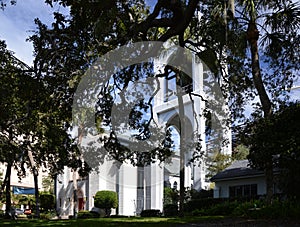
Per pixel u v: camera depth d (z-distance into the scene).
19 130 15.70
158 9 9.20
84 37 9.62
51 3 8.98
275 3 11.83
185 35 12.84
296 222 8.48
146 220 10.95
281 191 14.59
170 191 24.64
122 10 9.85
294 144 8.17
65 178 28.86
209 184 23.52
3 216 22.23
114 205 25.08
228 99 14.16
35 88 10.14
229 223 8.98
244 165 21.52
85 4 8.86
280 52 12.52
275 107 12.03
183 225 9.04
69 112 11.61
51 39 9.63
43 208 29.05
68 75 10.28
